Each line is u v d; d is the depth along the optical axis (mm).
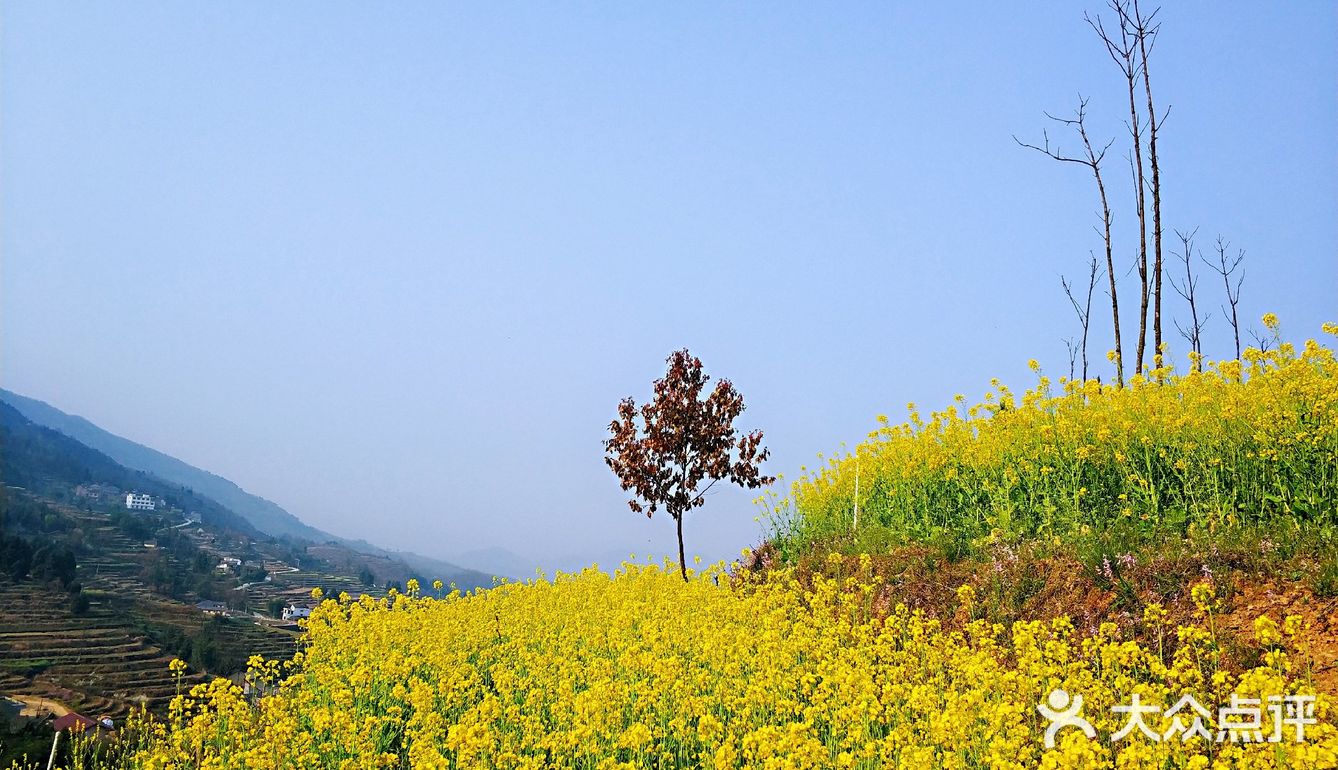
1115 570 11578
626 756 10297
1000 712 8555
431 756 10055
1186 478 12547
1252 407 12750
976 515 15180
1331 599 9562
